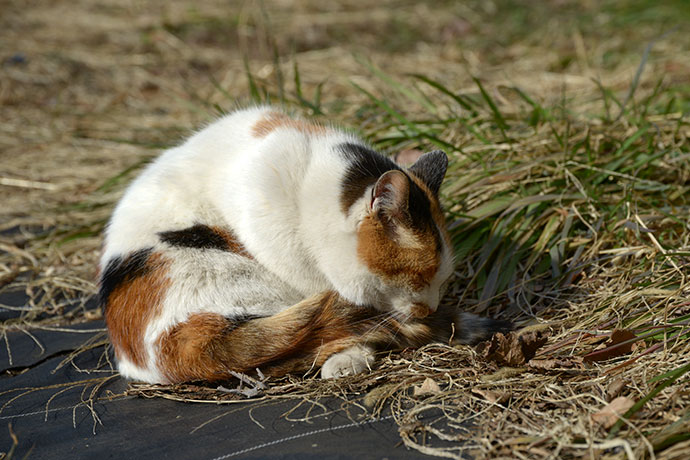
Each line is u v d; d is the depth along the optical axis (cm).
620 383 308
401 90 666
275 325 354
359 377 351
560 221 470
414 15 1224
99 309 491
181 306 358
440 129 593
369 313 379
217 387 360
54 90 958
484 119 591
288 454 290
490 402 311
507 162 522
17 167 739
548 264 449
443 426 300
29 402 372
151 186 395
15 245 584
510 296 432
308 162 393
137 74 1012
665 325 339
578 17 1133
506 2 1255
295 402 338
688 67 852
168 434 320
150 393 365
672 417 282
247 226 380
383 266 372
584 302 408
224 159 404
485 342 367
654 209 461
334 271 382
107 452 310
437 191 406
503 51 1040
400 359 369
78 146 791
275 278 387
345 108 711
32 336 454
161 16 1207
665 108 627
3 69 982
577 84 838
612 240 450
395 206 357
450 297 453
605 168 501
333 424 312
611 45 995
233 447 302
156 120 855
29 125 858
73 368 411
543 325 387
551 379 325
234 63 1037
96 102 932
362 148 411
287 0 1294
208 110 821
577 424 282
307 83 888
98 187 680
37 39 1095
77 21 1192
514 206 469
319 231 377
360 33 1148
